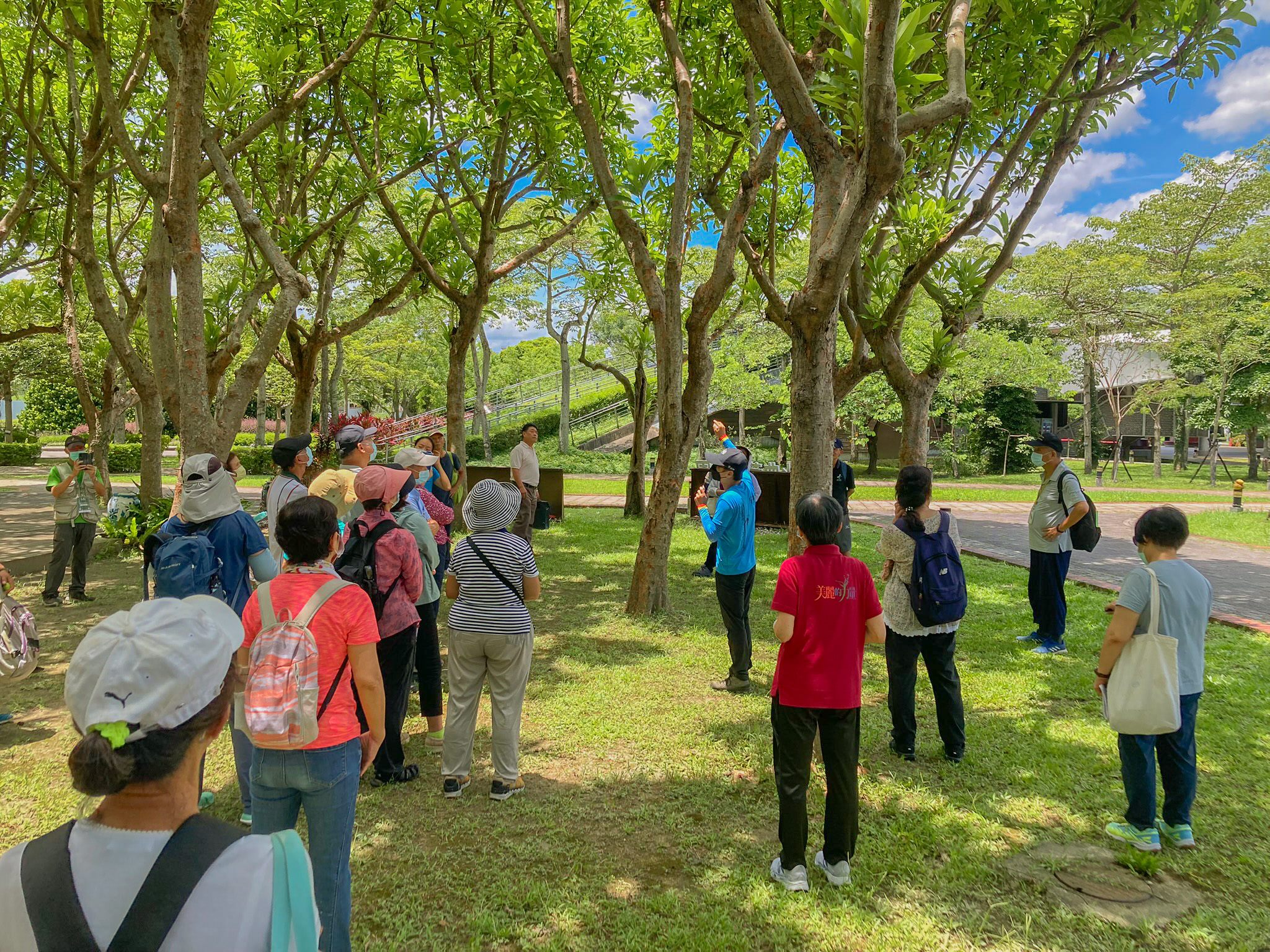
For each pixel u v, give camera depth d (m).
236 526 3.46
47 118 11.04
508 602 3.93
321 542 2.59
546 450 34.56
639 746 4.68
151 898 0.99
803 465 4.68
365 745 2.67
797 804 3.20
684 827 3.72
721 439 9.52
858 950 2.85
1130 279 30.17
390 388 46.44
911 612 4.41
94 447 13.02
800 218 10.25
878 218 7.80
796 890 3.18
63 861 1.02
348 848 2.55
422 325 30.55
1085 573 10.84
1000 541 14.34
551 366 51.38
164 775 1.07
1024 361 30.14
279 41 8.84
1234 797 4.02
